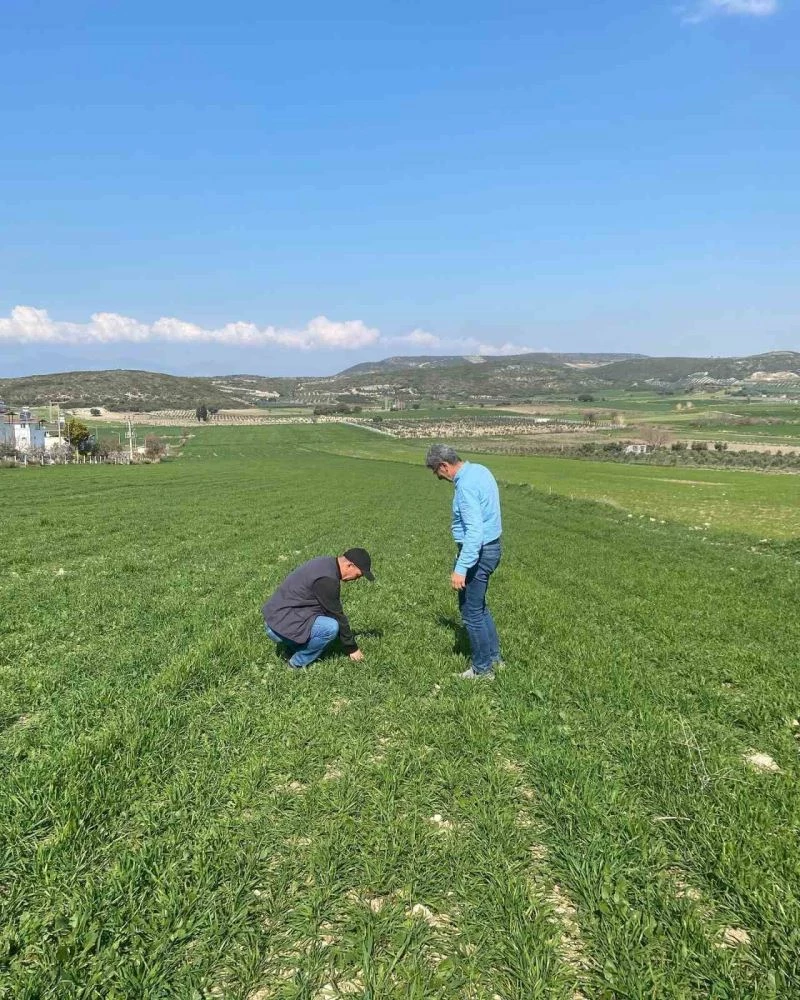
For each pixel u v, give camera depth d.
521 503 37.47
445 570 13.16
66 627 8.00
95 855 3.64
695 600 10.58
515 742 5.24
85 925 3.09
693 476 67.00
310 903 3.32
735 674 6.90
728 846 3.70
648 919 3.18
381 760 4.90
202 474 51.31
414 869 3.59
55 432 98.19
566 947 3.12
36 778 4.32
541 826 4.08
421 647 7.70
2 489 31.09
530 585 11.89
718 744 5.20
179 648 7.33
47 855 3.58
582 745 5.20
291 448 115.00
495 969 2.97
